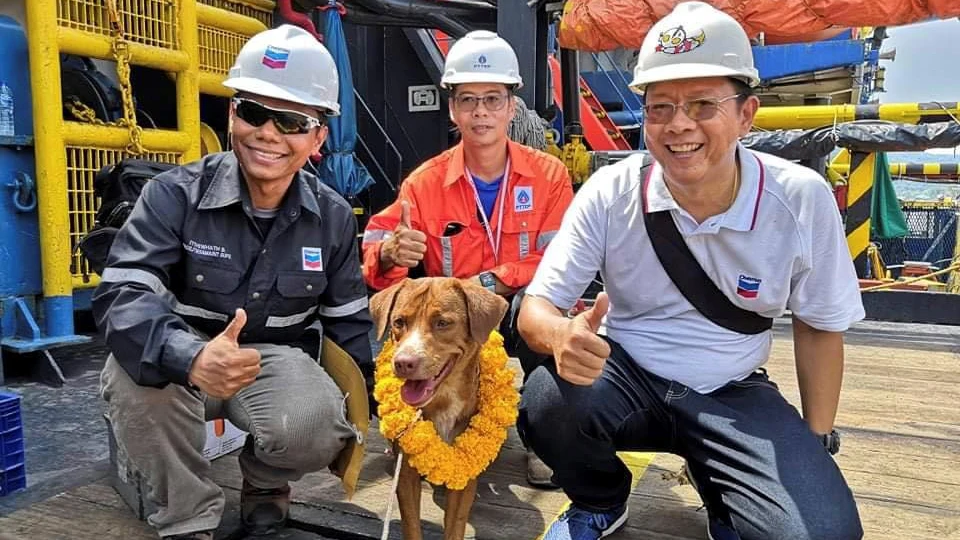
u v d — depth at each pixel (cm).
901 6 463
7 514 241
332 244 233
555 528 225
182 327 194
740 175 197
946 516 244
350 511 248
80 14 424
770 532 176
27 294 415
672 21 187
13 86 400
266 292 221
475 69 285
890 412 351
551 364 219
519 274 287
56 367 397
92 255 269
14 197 403
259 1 580
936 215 1338
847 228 610
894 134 562
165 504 210
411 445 206
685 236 201
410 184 300
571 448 209
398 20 618
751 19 493
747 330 210
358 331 241
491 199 299
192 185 215
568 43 565
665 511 248
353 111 586
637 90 199
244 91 207
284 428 210
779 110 738
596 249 214
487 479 276
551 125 629
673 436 213
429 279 222
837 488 180
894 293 573
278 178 213
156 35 472
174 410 202
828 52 939
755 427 195
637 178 208
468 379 222
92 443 316
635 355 216
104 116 452
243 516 237
